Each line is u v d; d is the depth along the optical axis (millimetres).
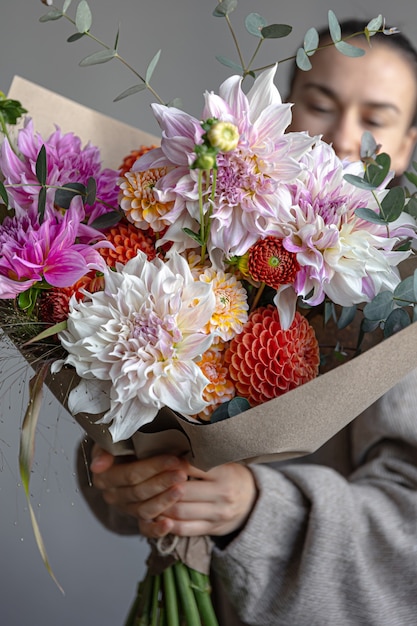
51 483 2111
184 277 812
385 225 832
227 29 2262
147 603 1150
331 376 843
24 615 2252
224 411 870
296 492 1159
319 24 2229
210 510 1106
